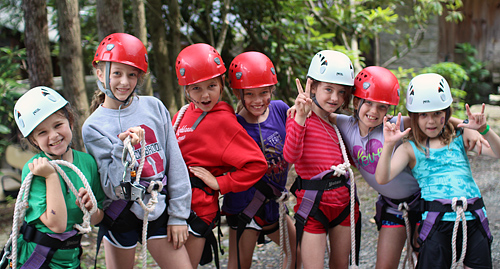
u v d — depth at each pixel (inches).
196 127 113.3
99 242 103.3
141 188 96.2
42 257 91.7
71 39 186.5
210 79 109.3
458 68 305.9
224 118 112.5
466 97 378.0
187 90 111.1
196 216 112.0
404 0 315.0
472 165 255.4
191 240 112.6
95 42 278.8
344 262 120.2
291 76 282.2
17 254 94.7
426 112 109.2
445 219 107.4
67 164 92.8
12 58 222.7
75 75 189.2
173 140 108.9
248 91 115.4
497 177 228.5
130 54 98.3
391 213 119.1
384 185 116.6
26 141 96.8
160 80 244.7
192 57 108.0
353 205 114.4
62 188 94.0
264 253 166.9
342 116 122.7
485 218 108.3
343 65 110.8
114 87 98.8
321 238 115.3
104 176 100.1
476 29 386.0
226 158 111.9
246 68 113.9
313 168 115.3
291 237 133.8
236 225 123.6
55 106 91.0
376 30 269.1
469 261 107.3
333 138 117.9
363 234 176.4
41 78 190.1
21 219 92.8
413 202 115.0
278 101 129.3
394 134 104.6
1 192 219.0
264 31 277.0
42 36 187.8
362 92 111.7
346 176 115.6
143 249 100.3
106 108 103.0
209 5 250.4
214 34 283.1
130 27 280.5
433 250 106.7
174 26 234.5
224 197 125.3
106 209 103.2
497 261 143.3
